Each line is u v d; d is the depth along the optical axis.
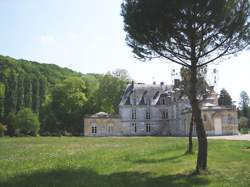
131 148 34.78
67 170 18.78
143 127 98.12
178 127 89.31
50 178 16.22
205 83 26.84
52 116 100.50
